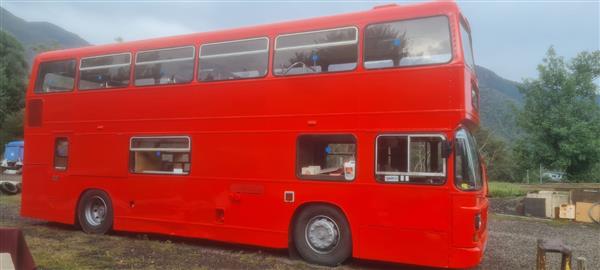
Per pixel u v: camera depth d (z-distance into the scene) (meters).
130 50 10.60
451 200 7.21
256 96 8.95
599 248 10.26
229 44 9.37
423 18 7.70
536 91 27.00
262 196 8.72
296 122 8.50
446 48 7.47
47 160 11.63
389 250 7.59
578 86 26.47
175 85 9.91
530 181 26.70
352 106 8.03
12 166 35.31
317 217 8.29
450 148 7.20
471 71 8.16
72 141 11.25
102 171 10.76
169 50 10.10
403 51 7.76
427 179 7.39
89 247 9.30
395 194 7.60
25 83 51.47
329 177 8.14
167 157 10.01
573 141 25.42
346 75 8.14
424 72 7.55
